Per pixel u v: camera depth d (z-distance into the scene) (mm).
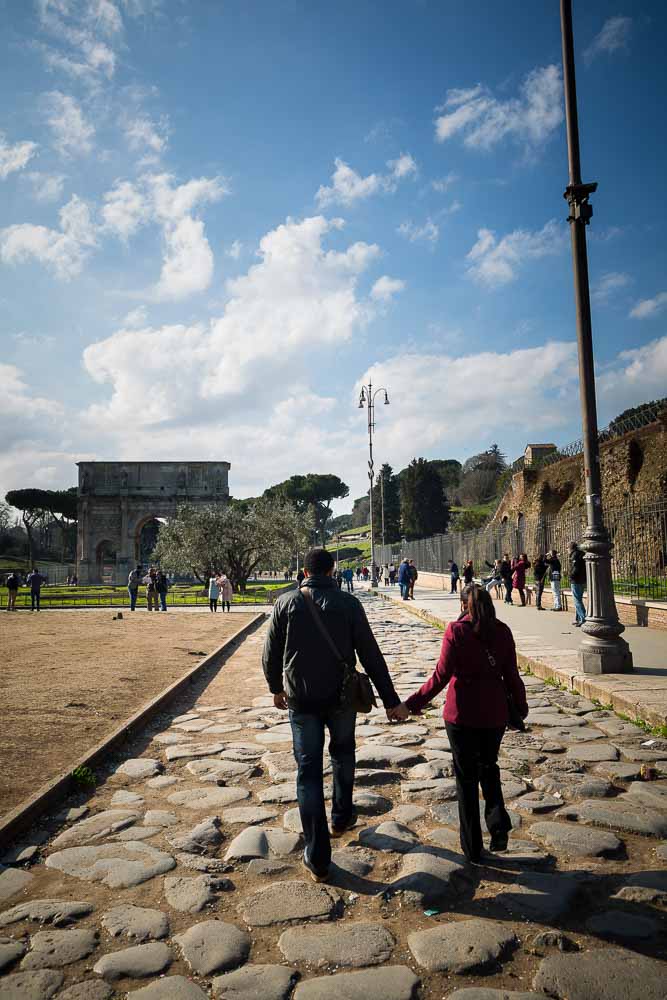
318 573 3814
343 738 3795
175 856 3758
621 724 6555
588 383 8688
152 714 7449
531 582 25906
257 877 3484
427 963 2656
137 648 13578
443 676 3562
